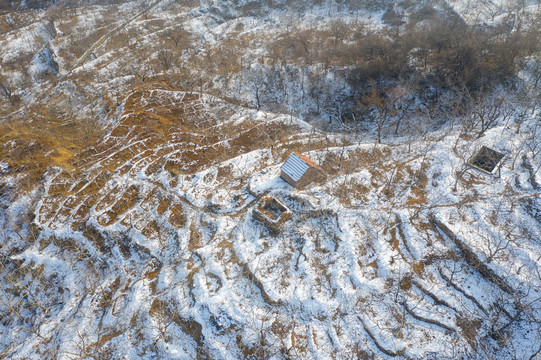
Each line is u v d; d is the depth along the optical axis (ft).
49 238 143.64
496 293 106.52
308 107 230.27
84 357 106.01
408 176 149.79
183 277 121.80
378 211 133.39
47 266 137.18
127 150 180.65
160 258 132.05
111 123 206.08
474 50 213.46
